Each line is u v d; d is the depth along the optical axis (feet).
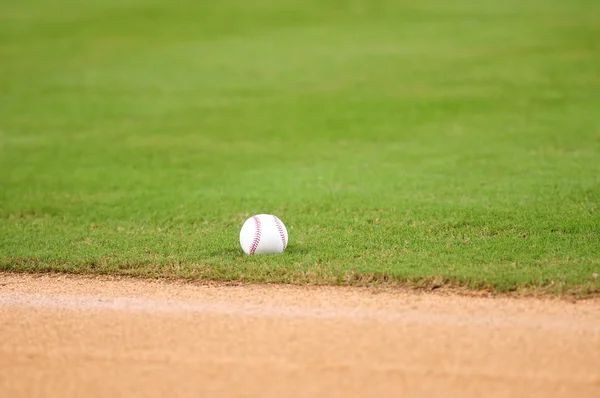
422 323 100.63
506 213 155.02
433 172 198.90
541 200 165.17
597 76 321.32
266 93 320.29
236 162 220.64
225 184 194.80
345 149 232.94
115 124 277.03
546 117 261.85
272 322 102.01
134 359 90.94
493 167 201.16
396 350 91.81
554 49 377.71
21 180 205.67
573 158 207.21
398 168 205.26
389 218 155.22
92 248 139.85
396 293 112.78
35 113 296.71
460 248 132.46
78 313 107.76
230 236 145.89
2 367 89.61
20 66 385.70
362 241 138.92
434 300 109.50
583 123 250.37
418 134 248.11
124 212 170.30
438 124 260.42
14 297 115.85
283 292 114.42
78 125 276.62
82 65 385.29
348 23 472.85
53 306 111.14
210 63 380.78
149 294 115.65
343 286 116.37
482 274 116.67
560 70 335.06
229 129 265.13
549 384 82.33
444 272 118.11
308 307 107.76
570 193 170.19
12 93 332.19
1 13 537.24
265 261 127.34
